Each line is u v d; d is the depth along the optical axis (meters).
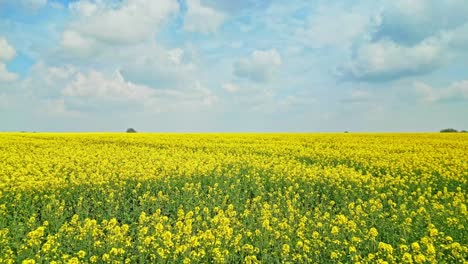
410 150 32.34
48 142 39.06
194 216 14.09
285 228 11.58
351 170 21.19
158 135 54.50
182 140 42.75
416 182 18.27
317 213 13.38
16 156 26.38
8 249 9.74
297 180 19.22
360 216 13.05
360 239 10.34
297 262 9.66
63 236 11.27
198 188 17.19
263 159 25.50
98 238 10.89
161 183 18.06
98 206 14.80
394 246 10.75
